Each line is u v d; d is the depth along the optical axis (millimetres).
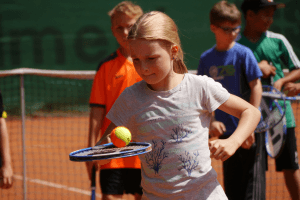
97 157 3881
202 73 8539
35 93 33750
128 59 7418
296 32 36438
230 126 8016
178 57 4879
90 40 36906
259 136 7746
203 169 4723
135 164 7223
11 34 35719
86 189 14391
